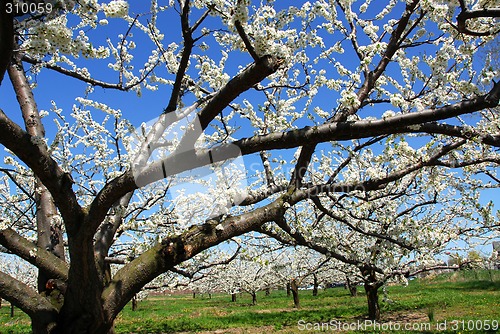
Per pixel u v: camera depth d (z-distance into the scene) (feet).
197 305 92.84
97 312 9.05
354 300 72.13
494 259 28.66
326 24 14.33
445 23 12.41
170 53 13.60
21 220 19.48
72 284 8.86
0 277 9.27
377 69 13.50
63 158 16.16
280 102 15.08
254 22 9.32
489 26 12.28
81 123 18.43
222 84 12.47
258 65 7.16
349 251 24.67
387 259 21.27
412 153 13.89
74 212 8.23
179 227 15.20
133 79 13.98
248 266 85.20
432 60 12.73
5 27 5.88
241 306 81.51
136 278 9.55
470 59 12.71
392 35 13.52
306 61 13.51
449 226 28.91
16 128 7.29
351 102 9.91
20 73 13.57
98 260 11.01
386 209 23.48
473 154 15.72
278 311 61.77
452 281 100.42
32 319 9.31
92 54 7.47
